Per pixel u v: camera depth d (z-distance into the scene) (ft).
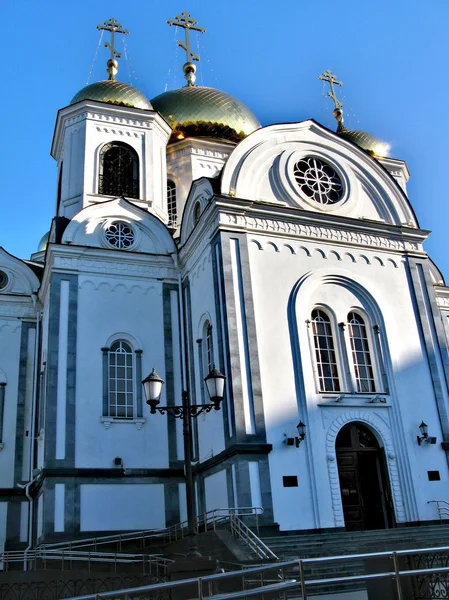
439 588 30.35
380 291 75.56
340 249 75.56
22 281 90.74
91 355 74.64
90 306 76.95
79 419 71.10
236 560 47.88
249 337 65.77
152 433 73.61
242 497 58.90
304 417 64.85
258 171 75.72
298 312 69.36
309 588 44.37
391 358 71.92
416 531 60.44
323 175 80.33
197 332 75.15
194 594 36.32
